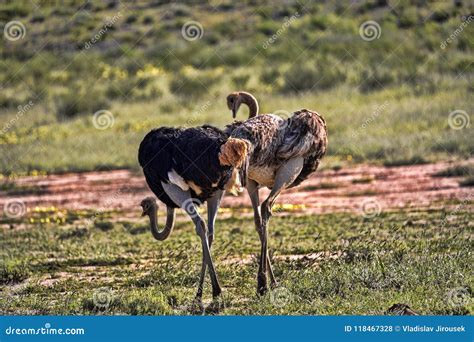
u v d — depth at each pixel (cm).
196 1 7975
